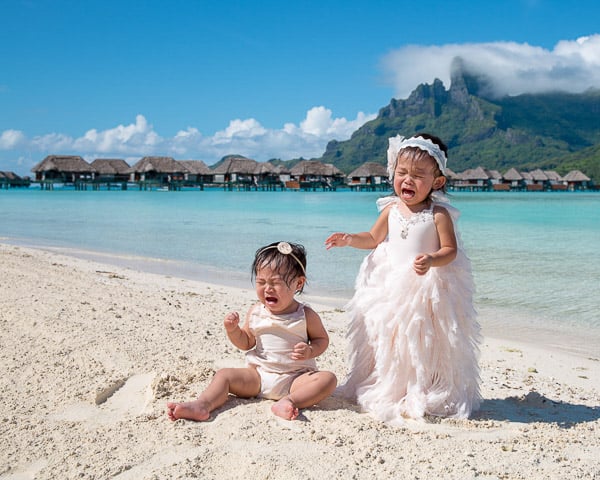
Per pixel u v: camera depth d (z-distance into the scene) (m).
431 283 3.22
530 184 110.69
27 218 26.12
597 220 25.73
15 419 3.00
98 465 2.47
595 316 7.16
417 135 3.43
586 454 2.73
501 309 7.54
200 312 6.16
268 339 3.39
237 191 88.06
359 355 3.46
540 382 4.41
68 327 4.72
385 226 3.64
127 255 13.00
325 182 87.88
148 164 81.69
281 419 2.97
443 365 3.22
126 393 3.42
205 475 2.36
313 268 10.91
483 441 2.83
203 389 3.41
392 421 3.06
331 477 2.33
